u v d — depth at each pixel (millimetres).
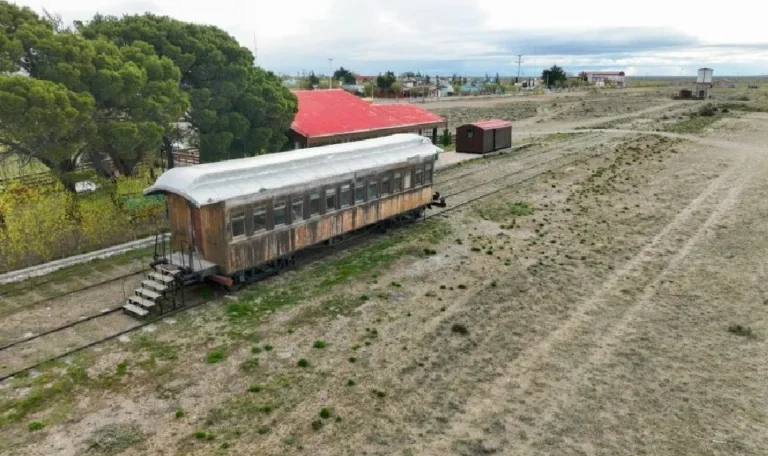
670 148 50625
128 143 25281
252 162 22047
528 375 14953
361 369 15125
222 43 33750
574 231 27844
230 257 19594
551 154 50156
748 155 46562
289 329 17328
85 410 13273
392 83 130500
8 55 23000
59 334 16938
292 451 11844
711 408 13555
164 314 18250
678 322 18109
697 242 25938
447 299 19781
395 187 27422
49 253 22828
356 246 25641
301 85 126250
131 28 30203
